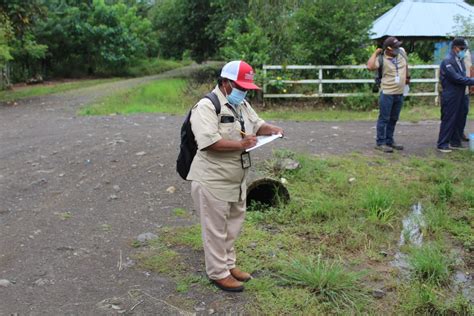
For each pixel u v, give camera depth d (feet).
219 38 69.92
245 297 12.34
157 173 22.08
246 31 59.11
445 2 66.13
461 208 18.34
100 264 14.15
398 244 15.43
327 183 20.67
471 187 20.10
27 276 13.48
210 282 12.94
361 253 14.78
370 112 42.39
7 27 51.85
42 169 23.11
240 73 11.46
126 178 21.57
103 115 39.68
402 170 22.89
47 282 13.15
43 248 15.15
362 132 31.91
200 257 14.47
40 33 87.92
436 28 62.80
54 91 65.05
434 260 13.64
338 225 16.38
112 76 100.83
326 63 46.78
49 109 46.09
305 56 46.03
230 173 11.98
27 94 60.90
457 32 48.62
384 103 25.91
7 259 14.47
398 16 65.26
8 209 18.37
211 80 62.90
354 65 45.68
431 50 63.87
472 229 16.48
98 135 29.58
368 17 46.60
